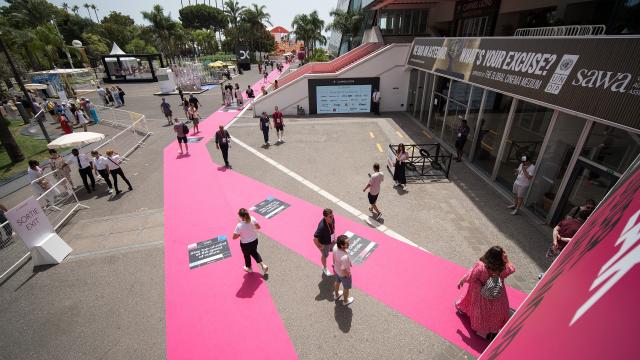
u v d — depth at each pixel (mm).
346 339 5613
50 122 22969
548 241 7957
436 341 5523
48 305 6590
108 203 10578
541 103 7906
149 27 55312
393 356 5297
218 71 41562
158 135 18094
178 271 7398
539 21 12938
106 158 10844
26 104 24875
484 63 10742
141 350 5574
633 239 1894
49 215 9789
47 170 12164
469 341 5496
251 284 6914
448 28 20984
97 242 8562
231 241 8398
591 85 6516
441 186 11000
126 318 6211
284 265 7469
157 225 9234
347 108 21766
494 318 5203
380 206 9836
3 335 5945
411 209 9602
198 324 6020
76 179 12688
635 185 2658
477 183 11164
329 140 16344
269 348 5508
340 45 43125
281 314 6152
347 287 6016
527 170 8562
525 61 8617
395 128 18109
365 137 16656
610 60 6098
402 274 7039
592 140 7242
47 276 7402
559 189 8133
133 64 44719
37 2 48438
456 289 6633
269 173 12570
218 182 11914
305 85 21109
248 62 53719
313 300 6449
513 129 10273
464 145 13641
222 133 12602
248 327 5914
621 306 1521
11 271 7609
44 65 45000
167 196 10945
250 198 10664
